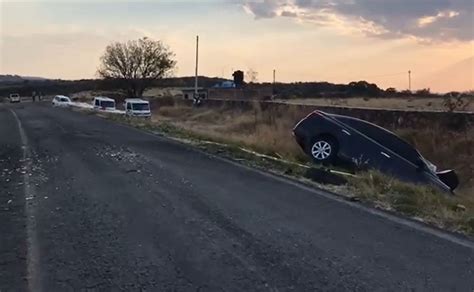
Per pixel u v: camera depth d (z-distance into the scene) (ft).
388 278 15.88
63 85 453.58
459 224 22.30
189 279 15.78
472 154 58.34
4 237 20.22
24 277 15.96
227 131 90.89
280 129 72.43
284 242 19.60
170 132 76.48
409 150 44.55
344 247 19.01
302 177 35.50
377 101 176.96
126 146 55.47
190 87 310.24
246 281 15.61
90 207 25.38
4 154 48.83
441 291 14.89
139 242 19.52
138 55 259.60
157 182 32.63
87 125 95.76
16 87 454.40
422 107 115.34
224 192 29.45
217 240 19.81
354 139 44.83
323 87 290.76
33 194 28.84
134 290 14.92
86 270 16.55
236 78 261.03
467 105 86.94
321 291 14.85
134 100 155.84
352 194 29.04
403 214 24.48
